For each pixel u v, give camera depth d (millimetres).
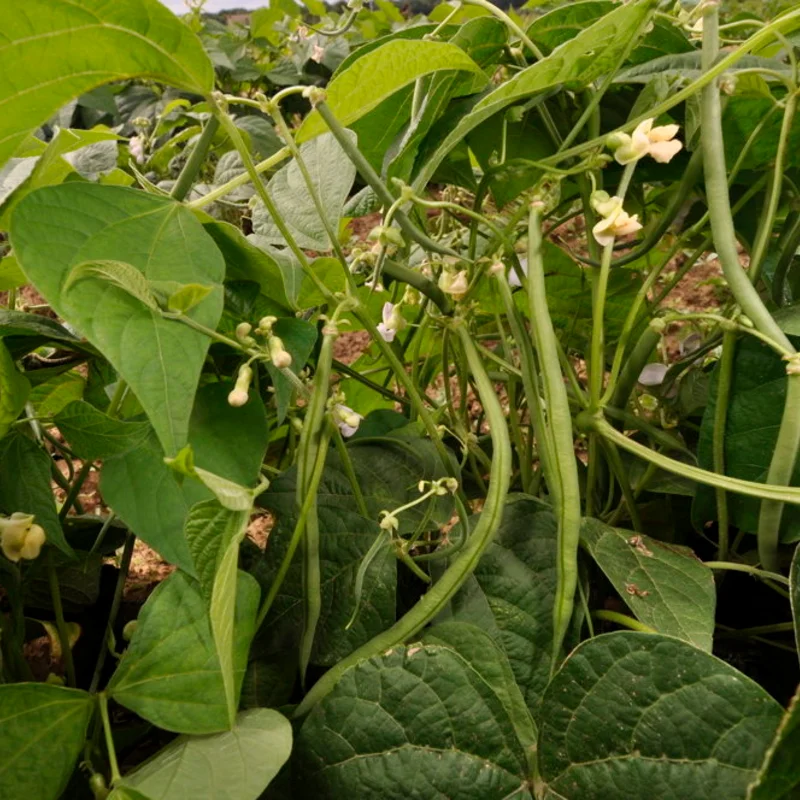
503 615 311
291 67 1162
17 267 346
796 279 434
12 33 220
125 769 332
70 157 528
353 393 524
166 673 259
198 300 236
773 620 387
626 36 305
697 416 453
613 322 479
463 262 355
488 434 504
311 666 343
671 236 541
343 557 314
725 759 227
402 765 256
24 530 270
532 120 381
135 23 231
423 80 350
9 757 237
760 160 363
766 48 422
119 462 269
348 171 357
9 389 267
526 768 254
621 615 315
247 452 275
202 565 227
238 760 235
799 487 291
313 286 380
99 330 225
